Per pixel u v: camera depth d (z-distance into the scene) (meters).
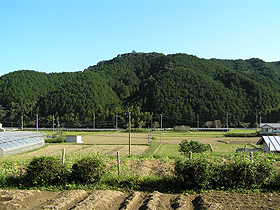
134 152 32.00
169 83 102.19
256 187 9.36
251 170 9.38
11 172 12.04
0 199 8.53
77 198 8.61
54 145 40.91
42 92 110.12
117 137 55.75
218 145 38.56
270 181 9.41
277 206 7.39
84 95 100.75
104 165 10.77
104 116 88.12
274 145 21.23
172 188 9.74
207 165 9.49
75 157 15.38
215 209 7.16
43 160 10.41
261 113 84.12
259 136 53.12
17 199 8.41
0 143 30.06
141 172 11.80
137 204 7.96
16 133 42.31
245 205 7.56
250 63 178.88
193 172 9.41
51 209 7.41
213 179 9.54
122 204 7.93
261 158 12.41
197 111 87.88
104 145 40.62
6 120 91.94
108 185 10.20
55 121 88.38
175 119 86.31
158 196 8.66
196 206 7.72
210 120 85.81
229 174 9.54
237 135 53.84
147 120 85.25
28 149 34.00
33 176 10.23
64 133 66.62
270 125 56.53
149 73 148.38
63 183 10.40
